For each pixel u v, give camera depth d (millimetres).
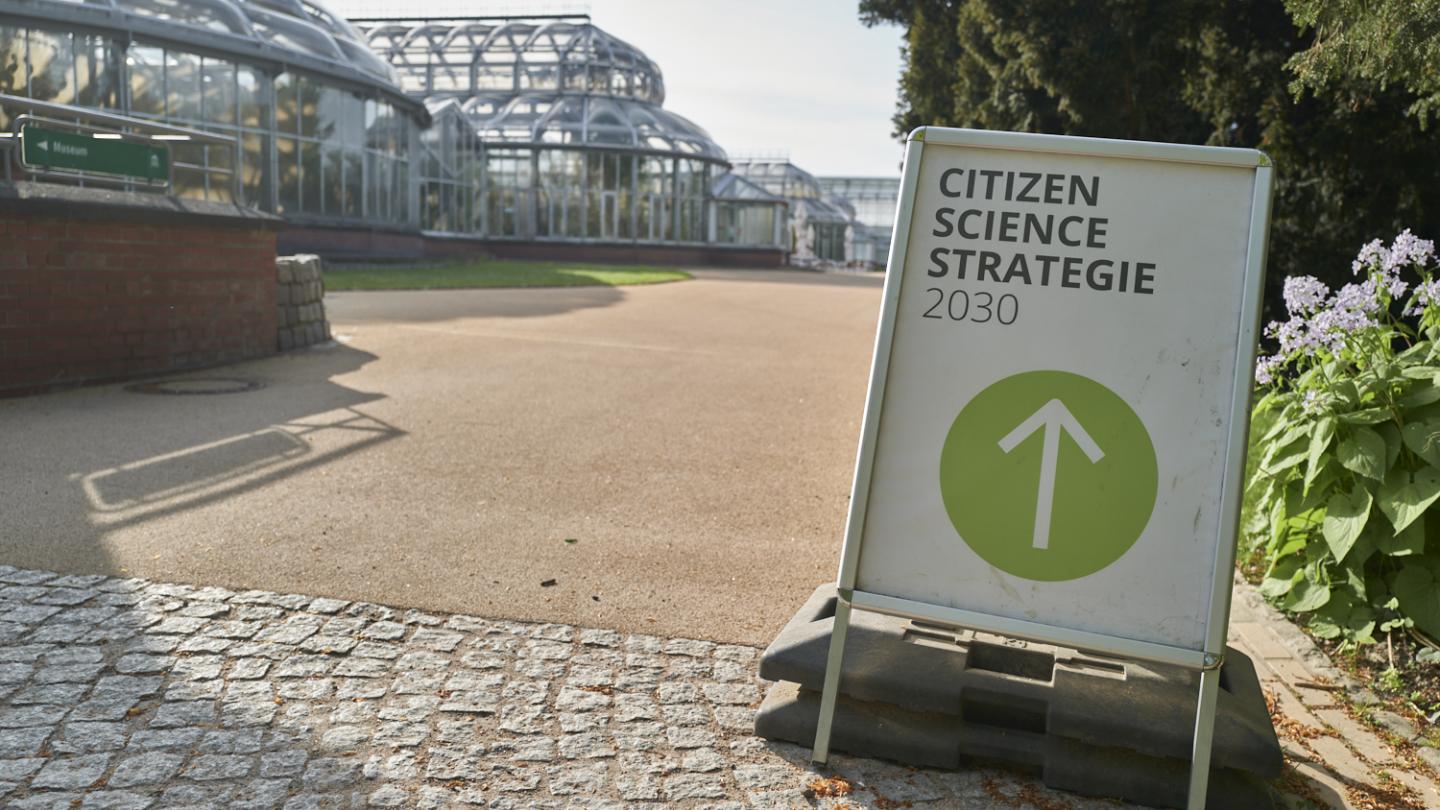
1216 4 9570
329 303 16953
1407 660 3885
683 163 50125
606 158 48312
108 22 25219
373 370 10039
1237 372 2895
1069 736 2971
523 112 49406
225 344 10094
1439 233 8938
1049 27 10398
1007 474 2998
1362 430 4055
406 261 34656
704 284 29875
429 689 3357
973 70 14867
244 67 28344
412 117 36188
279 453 6508
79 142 8680
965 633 3428
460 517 5309
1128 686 3076
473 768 2891
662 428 7809
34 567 4289
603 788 2830
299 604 4016
